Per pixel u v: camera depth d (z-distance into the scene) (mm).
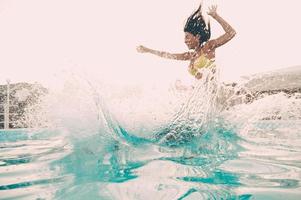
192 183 1464
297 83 5848
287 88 5461
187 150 2340
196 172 1682
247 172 1669
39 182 1535
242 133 2688
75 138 2459
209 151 2314
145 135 2537
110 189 1387
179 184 1450
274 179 1522
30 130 4480
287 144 2578
